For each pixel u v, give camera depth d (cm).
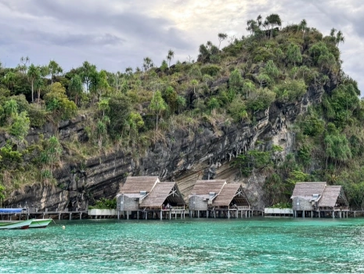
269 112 11594
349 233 6359
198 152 10650
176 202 9575
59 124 9169
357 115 13788
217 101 11312
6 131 8319
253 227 7219
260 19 15225
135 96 10838
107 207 9156
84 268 3862
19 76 10038
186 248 4872
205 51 14625
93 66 10662
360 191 11019
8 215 7744
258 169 11350
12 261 4112
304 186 10181
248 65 13150
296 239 5631
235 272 3741
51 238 5628
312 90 12700
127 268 3872
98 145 9338
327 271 3791
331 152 12038
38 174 8362
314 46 13612
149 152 10012
